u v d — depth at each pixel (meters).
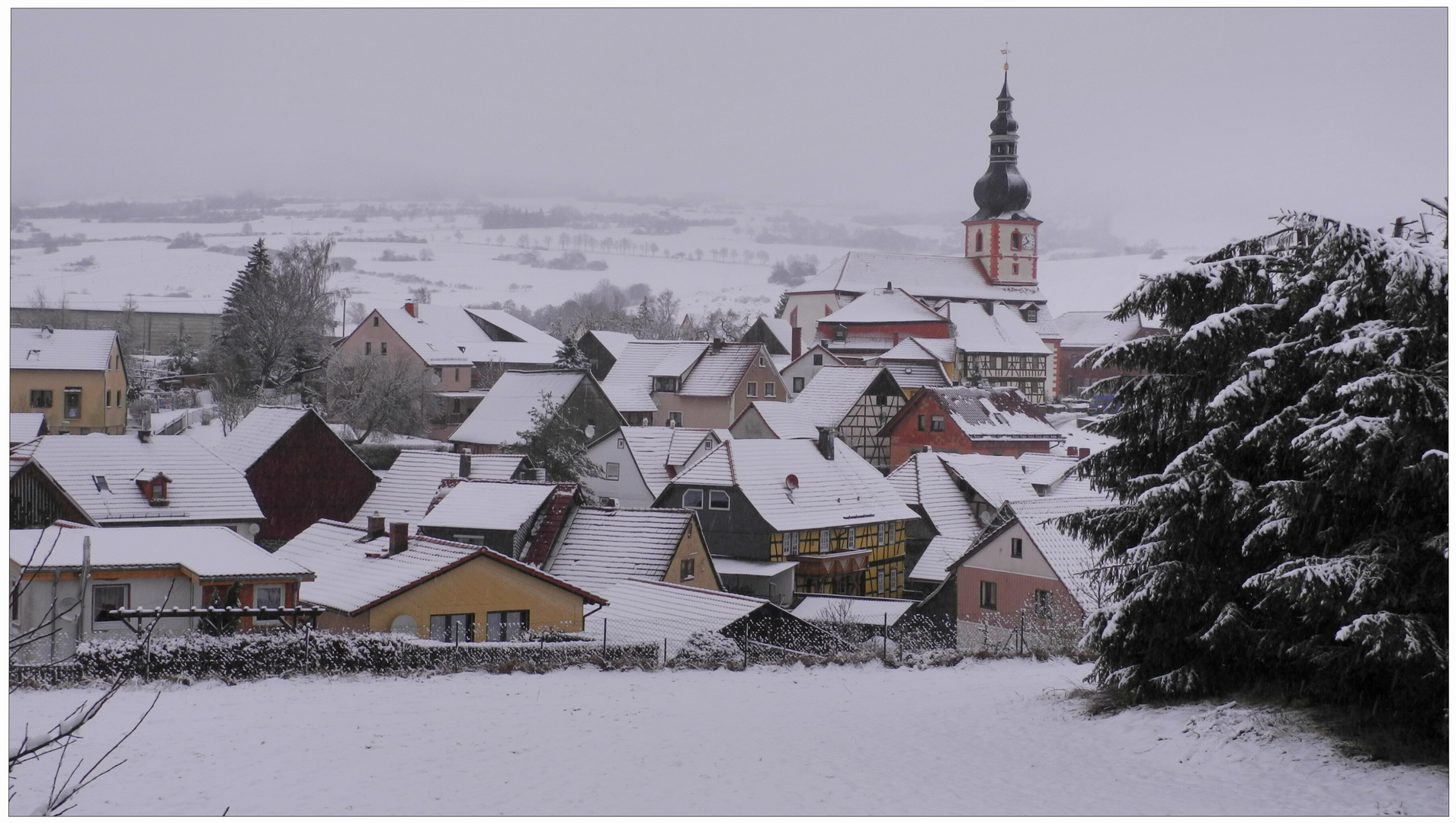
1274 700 18.61
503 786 17.12
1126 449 20.09
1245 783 16.06
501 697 23.66
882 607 43.47
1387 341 15.99
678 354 92.44
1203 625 19.05
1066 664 28.81
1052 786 16.67
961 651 30.17
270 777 17.48
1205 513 17.98
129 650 24.30
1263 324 18.25
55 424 72.31
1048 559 39.59
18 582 11.74
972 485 54.72
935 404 75.50
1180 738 18.14
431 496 52.31
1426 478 15.51
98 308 128.62
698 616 34.44
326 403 85.81
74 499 43.47
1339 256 16.95
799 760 18.58
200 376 95.81
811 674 27.16
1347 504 16.83
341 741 19.66
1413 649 15.09
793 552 49.25
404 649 26.67
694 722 21.50
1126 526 19.94
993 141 153.62
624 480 63.53
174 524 44.47
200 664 24.83
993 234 152.75
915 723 21.20
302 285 93.50
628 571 41.00
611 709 22.56
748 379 89.12
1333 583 15.80
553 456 61.84
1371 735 16.77
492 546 42.88
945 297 149.50
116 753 18.59
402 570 33.31
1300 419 16.88
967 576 42.62
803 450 52.41
